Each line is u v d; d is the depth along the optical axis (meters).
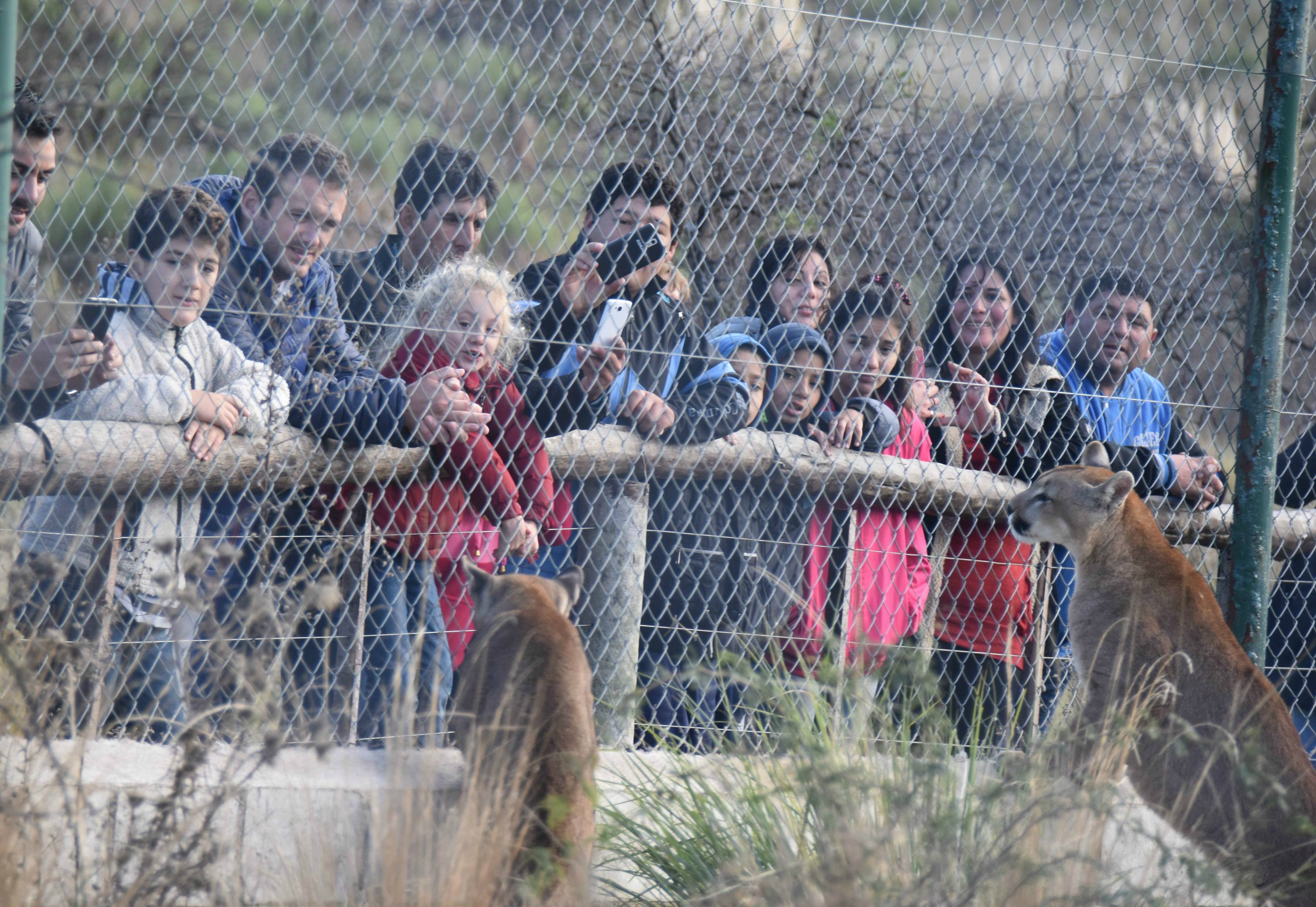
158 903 11.91
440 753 15.06
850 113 26.55
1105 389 21.80
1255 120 24.20
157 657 14.70
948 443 20.59
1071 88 22.92
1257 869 15.14
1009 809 13.94
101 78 15.84
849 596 17.84
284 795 13.80
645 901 14.51
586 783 12.98
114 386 14.60
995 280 20.50
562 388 17.41
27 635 13.66
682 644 18.09
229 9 16.44
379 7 17.69
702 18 26.09
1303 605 21.19
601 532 17.47
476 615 15.42
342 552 15.08
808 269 20.30
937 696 15.81
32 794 12.22
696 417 17.56
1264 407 19.14
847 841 12.11
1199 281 27.09
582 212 20.39
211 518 15.22
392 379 16.00
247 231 16.67
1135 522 18.72
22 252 15.87
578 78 23.77
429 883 12.33
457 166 18.17
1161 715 17.20
